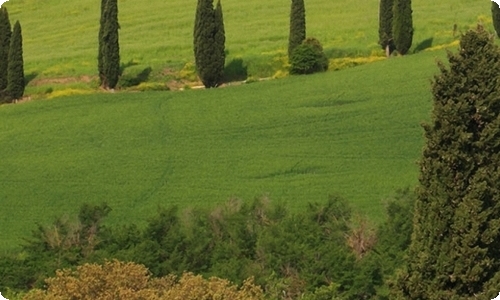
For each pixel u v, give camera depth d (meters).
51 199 96.44
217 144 108.75
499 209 42.50
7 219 91.25
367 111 113.81
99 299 46.66
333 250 61.09
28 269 65.06
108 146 110.75
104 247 67.25
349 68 128.88
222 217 68.62
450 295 42.53
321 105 116.88
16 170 104.88
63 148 111.00
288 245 61.75
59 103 124.75
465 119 42.47
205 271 64.69
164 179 99.81
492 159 42.53
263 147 107.12
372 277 60.31
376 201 87.69
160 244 65.12
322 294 56.62
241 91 123.69
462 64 42.78
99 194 96.94
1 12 131.12
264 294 57.25
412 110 112.94
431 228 42.78
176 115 117.75
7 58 130.12
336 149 104.88
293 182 96.00
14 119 120.62
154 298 45.66
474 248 42.06
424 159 43.28
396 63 128.25
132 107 121.50
